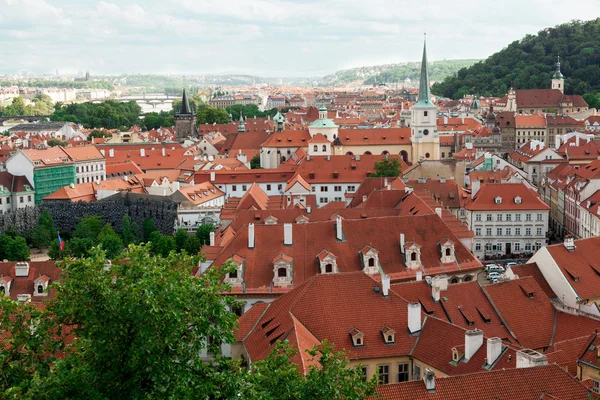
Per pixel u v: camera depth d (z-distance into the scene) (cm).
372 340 11306
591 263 14350
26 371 7875
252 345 11544
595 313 13275
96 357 7462
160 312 7306
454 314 12281
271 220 18800
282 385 7912
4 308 8031
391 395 8669
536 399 8756
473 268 15762
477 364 10188
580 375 10412
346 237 15362
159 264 8350
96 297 7575
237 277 14662
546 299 12788
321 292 11688
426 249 15675
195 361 7681
